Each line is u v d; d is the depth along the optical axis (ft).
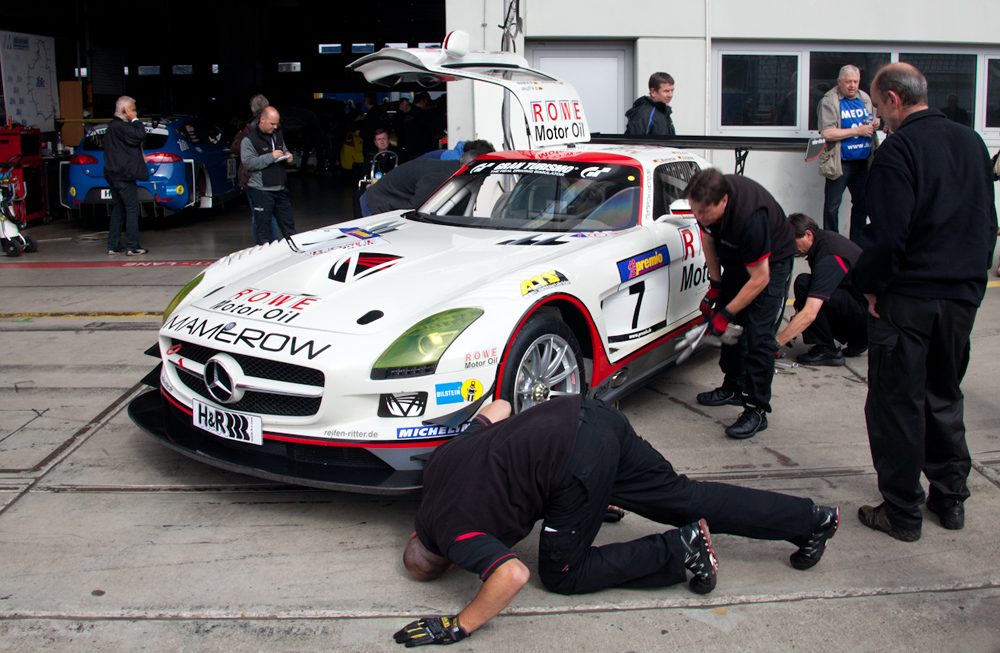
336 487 9.02
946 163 8.56
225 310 10.41
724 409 13.64
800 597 8.26
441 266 11.23
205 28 78.95
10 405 13.46
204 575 8.61
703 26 26.66
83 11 44.19
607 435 7.77
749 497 8.39
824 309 15.70
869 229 8.73
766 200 11.39
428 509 7.77
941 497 9.64
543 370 10.50
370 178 23.29
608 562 8.00
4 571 8.63
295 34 81.30
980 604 8.13
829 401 13.99
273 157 23.84
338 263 11.41
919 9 27.22
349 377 9.04
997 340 16.94
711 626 7.79
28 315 19.19
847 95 23.21
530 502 7.57
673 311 13.73
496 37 26.22
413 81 17.71
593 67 27.40
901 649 7.45
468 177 14.96
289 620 7.86
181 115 35.60
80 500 10.26
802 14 26.89
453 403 9.24
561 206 13.64
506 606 7.91
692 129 27.45
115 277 23.58
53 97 40.81
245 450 9.82
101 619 7.85
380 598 8.25
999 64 28.55
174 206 32.32
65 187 32.40
